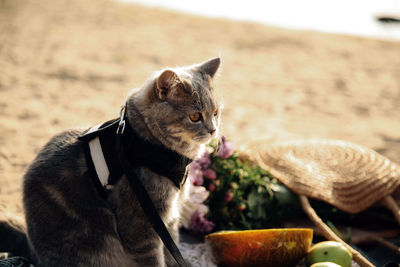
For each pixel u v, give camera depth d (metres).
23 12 6.01
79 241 1.64
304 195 1.85
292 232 1.68
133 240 1.63
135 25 6.09
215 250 1.71
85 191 1.62
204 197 1.83
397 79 4.46
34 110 2.79
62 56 4.27
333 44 5.91
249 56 5.02
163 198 1.63
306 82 4.18
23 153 2.19
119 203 1.62
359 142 2.62
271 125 2.90
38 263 1.67
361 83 4.25
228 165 1.88
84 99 3.14
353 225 1.90
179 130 1.64
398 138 2.72
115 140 1.61
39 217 1.64
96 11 6.72
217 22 6.80
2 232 1.71
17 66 3.81
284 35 6.22
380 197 1.85
